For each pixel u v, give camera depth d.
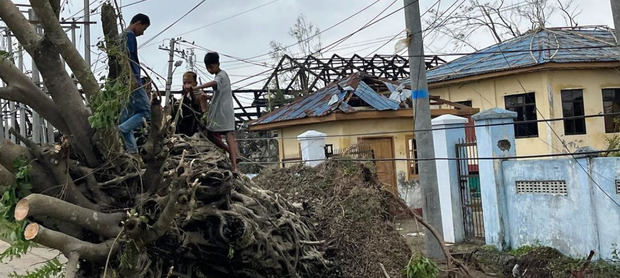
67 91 4.67
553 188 10.41
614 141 15.94
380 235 7.73
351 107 18.11
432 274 7.11
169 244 4.77
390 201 8.62
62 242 4.12
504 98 20.28
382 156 18.36
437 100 19.23
